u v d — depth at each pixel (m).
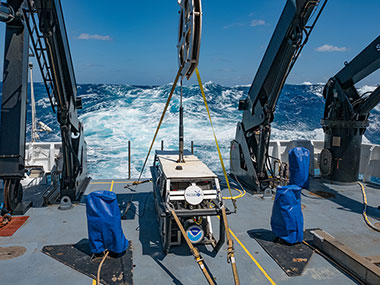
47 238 5.80
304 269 4.84
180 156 6.16
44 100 36.41
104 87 48.53
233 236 6.02
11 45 6.47
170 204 4.95
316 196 8.55
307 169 8.66
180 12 5.52
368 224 6.58
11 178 6.67
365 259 4.67
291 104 37.66
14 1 6.01
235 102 36.97
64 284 4.39
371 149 9.96
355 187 9.44
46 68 6.60
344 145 9.38
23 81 6.59
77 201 7.65
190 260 5.10
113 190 8.91
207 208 5.11
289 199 5.45
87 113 29.70
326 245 5.25
